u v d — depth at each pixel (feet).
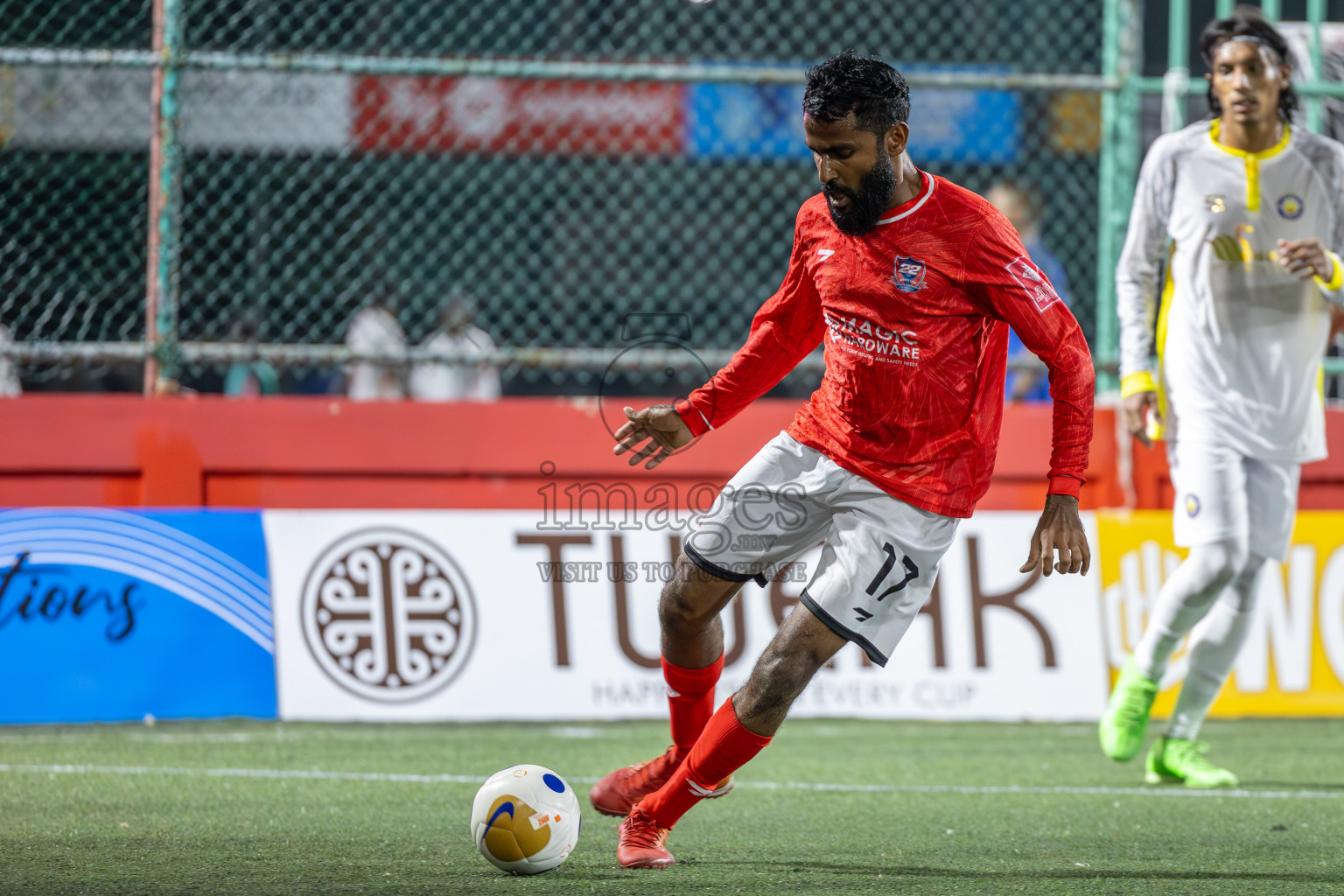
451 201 85.20
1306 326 52.70
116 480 70.64
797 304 38.37
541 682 66.39
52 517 64.59
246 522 66.18
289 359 70.79
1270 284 52.37
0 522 64.03
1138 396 54.08
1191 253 53.06
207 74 74.13
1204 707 54.03
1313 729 68.54
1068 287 81.56
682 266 83.71
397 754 59.52
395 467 71.87
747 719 36.47
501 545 67.31
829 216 36.27
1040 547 35.22
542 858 36.50
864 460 36.22
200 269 78.69
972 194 35.29
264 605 65.67
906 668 67.31
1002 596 68.28
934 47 85.61
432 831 43.21
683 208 84.48
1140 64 75.56
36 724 65.87
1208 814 47.96
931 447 35.83
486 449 72.18
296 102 75.41
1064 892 35.76
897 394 35.55
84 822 44.09
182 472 70.85
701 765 37.14
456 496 72.02
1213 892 36.09
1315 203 52.11
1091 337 81.35
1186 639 70.08
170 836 41.93
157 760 57.21
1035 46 85.92
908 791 52.11
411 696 65.82
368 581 66.39
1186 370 53.21
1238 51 51.37
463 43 84.23
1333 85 72.49
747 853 40.55
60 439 70.18
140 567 65.05
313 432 71.61
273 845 40.75
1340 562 69.10
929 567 36.24
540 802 36.60
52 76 73.15
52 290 76.95
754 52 82.89
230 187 78.84
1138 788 53.31
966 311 35.14
